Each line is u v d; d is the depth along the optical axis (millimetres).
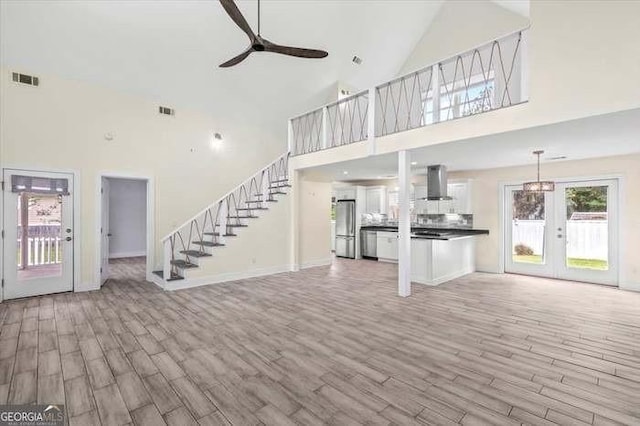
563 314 3686
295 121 7641
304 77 6688
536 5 3125
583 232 5473
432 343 2854
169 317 3582
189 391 2084
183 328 3236
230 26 4980
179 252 5727
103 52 4629
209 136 6461
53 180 4582
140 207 8922
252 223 5906
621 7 2650
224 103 6406
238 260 5699
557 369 2373
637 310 3846
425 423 1756
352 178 8133
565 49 2951
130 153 5367
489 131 3557
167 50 4977
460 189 6652
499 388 2115
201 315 3656
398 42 7137
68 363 2471
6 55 4145
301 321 3445
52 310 3834
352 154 5176
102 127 5055
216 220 6555
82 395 2033
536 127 3225
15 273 4301
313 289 4938
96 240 4969
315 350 2709
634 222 4875
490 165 6004
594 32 2787
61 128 4652
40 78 4473
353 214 8500
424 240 5316
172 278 5016
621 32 2650
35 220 4480
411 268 5527
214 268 5371
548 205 5836
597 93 2775
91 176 4938
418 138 4270
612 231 5156
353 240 8477
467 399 1988
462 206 6633
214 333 3098
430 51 7227
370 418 1801
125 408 1899
